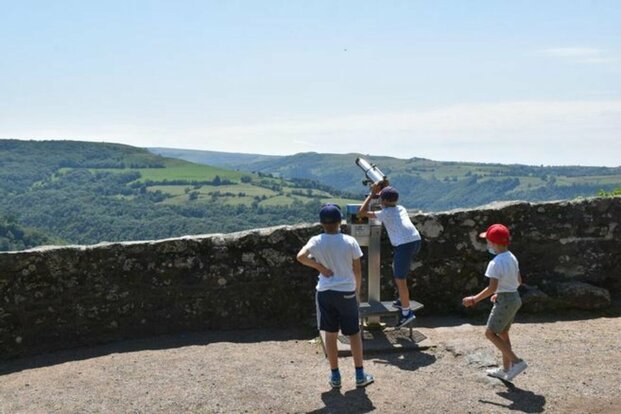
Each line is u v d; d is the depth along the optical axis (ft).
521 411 15.57
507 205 25.88
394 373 18.38
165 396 17.07
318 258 17.44
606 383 17.19
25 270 21.56
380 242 24.58
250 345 21.81
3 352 21.21
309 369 18.97
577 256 26.27
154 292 23.24
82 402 16.89
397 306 21.81
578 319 23.81
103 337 22.65
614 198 26.53
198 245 23.67
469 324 23.63
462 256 25.55
